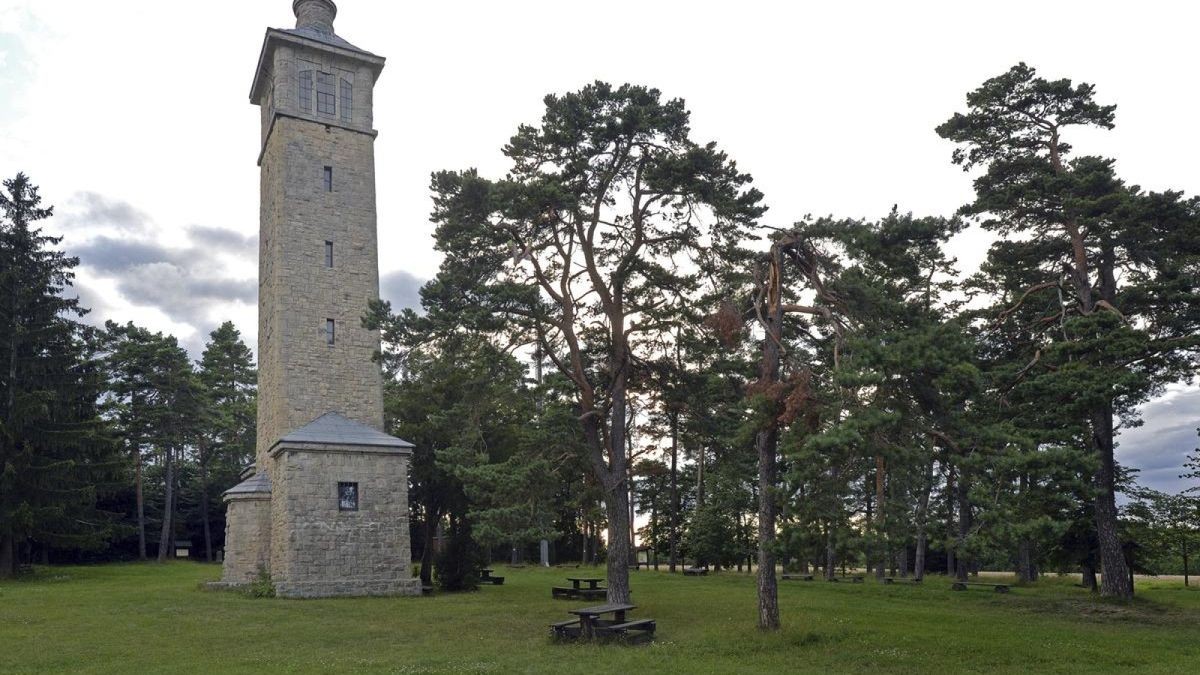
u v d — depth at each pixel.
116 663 16.11
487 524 23.97
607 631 18.77
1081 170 27.53
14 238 39.97
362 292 35.19
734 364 22.89
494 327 23.52
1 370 39.25
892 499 17.03
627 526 24.98
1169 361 27.70
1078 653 16.94
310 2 38.00
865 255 18.83
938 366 15.88
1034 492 18.50
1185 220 25.89
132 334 63.09
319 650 17.72
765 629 19.20
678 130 24.48
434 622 22.28
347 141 36.22
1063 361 26.03
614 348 25.70
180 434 63.31
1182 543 38.31
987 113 29.70
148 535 64.31
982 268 32.81
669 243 25.88
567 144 24.55
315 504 29.55
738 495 43.69
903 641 18.23
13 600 27.69
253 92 39.44
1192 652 17.42
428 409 36.03
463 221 24.66
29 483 39.03
